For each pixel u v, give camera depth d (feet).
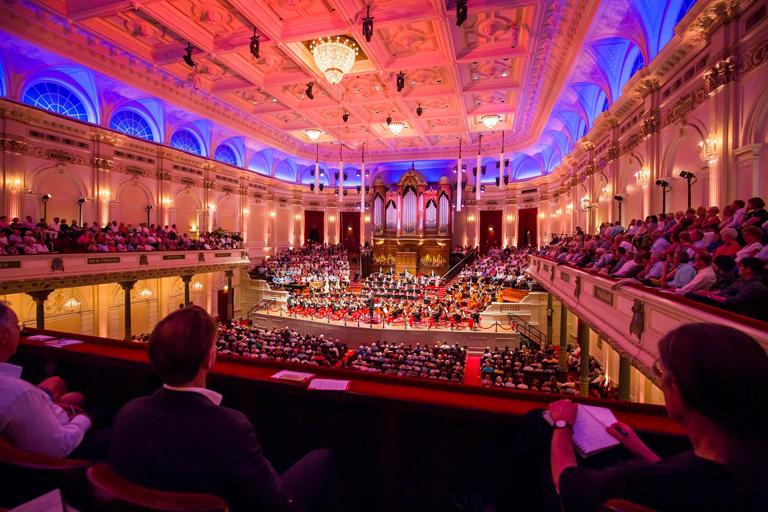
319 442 8.22
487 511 5.77
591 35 39.32
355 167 110.63
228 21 41.22
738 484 3.06
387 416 7.38
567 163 70.38
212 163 78.43
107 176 58.54
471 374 50.60
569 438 4.95
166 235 61.26
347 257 105.40
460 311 65.82
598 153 55.47
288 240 105.81
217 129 75.36
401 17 38.09
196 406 4.65
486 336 60.49
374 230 107.45
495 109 65.51
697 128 30.35
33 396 5.55
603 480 3.73
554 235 69.77
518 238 97.96
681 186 33.53
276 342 50.01
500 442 6.93
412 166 102.99
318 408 8.16
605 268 28.45
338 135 82.79
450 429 7.22
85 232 47.42
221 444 4.40
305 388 7.76
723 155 26.20
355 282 98.22
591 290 29.32
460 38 44.27
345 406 8.00
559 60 47.19
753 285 13.73
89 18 39.73
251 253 92.32
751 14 24.41
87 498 4.36
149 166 65.67
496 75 54.44
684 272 18.72
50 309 53.06
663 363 3.75
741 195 25.08
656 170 37.22
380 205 106.73
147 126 66.33
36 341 10.73
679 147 33.96
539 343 62.28
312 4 38.40
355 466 8.04
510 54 45.52
